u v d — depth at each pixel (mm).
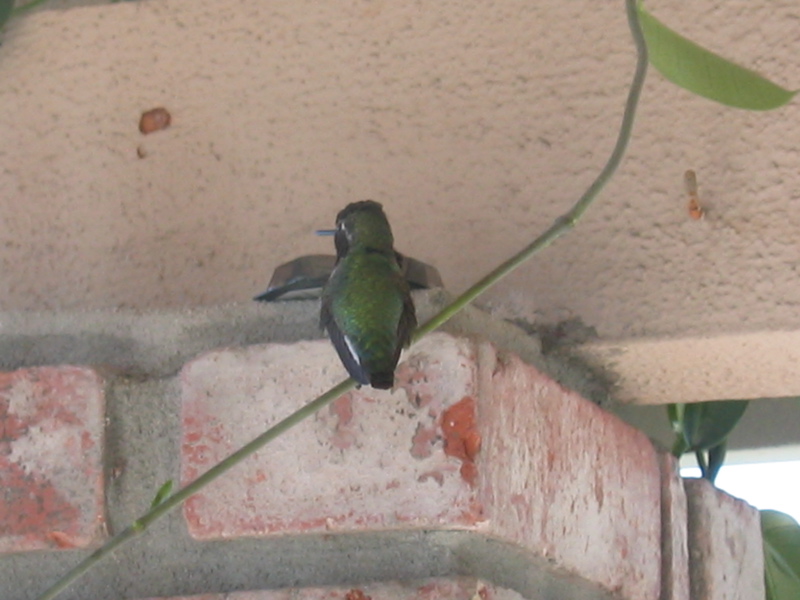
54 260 3586
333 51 3668
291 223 3514
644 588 3266
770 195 3316
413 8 3674
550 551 2861
